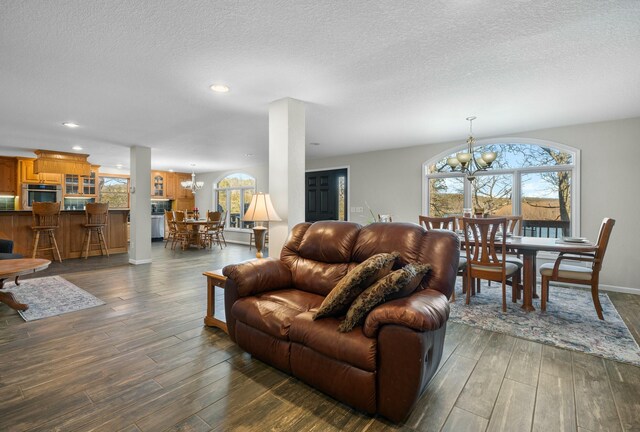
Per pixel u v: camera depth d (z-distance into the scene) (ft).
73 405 5.58
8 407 5.50
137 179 18.69
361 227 8.26
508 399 5.89
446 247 6.72
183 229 26.18
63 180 25.14
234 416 5.37
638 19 6.30
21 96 10.40
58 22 6.32
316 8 5.97
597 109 12.01
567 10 6.03
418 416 5.41
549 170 15.25
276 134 11.00
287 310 6.83
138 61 8.03
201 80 9.23
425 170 18.80
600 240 9.86
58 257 19.15
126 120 13.30
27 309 10.50
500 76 9.05
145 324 9.37
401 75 8.97
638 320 9.87
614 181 13.47
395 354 5.02
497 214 16.74
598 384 6.38
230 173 30.91
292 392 6.09
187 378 6.53
